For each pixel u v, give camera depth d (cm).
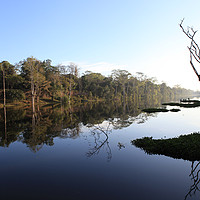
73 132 1345
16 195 482
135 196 471
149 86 11375
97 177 593
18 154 843
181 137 1043
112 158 780
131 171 638
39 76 4600
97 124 1727
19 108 3362
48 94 5581
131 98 9100
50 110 3114
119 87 8881
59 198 462
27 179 584
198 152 777
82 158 784
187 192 491
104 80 8588
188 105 4062
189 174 609
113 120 2014
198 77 631
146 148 893
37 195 480
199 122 1803
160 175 604
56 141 1079
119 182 555
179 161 734
